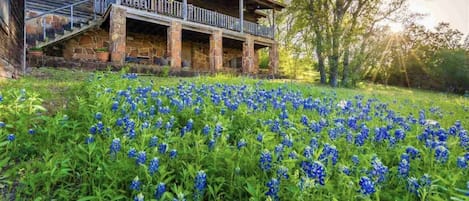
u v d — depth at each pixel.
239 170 2.16
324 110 4.34
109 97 3.84
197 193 1.96
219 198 2.11
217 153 2.38
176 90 5.46
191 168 2.11
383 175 2.12
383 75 26.62
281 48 27.98
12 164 2.51
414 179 2.03
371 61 23.44
